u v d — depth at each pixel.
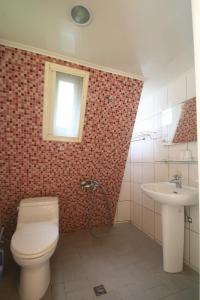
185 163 1.72
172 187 1.77
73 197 2.28
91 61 1.53
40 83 1.50
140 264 1.70
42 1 0.99
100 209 2.56
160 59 1.51
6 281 1.46
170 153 1.93
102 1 0.98
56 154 1.91
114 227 2.61
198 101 0.58
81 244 2.11
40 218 1.80
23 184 1.94
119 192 2.62
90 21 1.11
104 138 2.02
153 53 1.43
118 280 1.48
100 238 2.26
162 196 1.44
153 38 1.26
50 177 2.03
